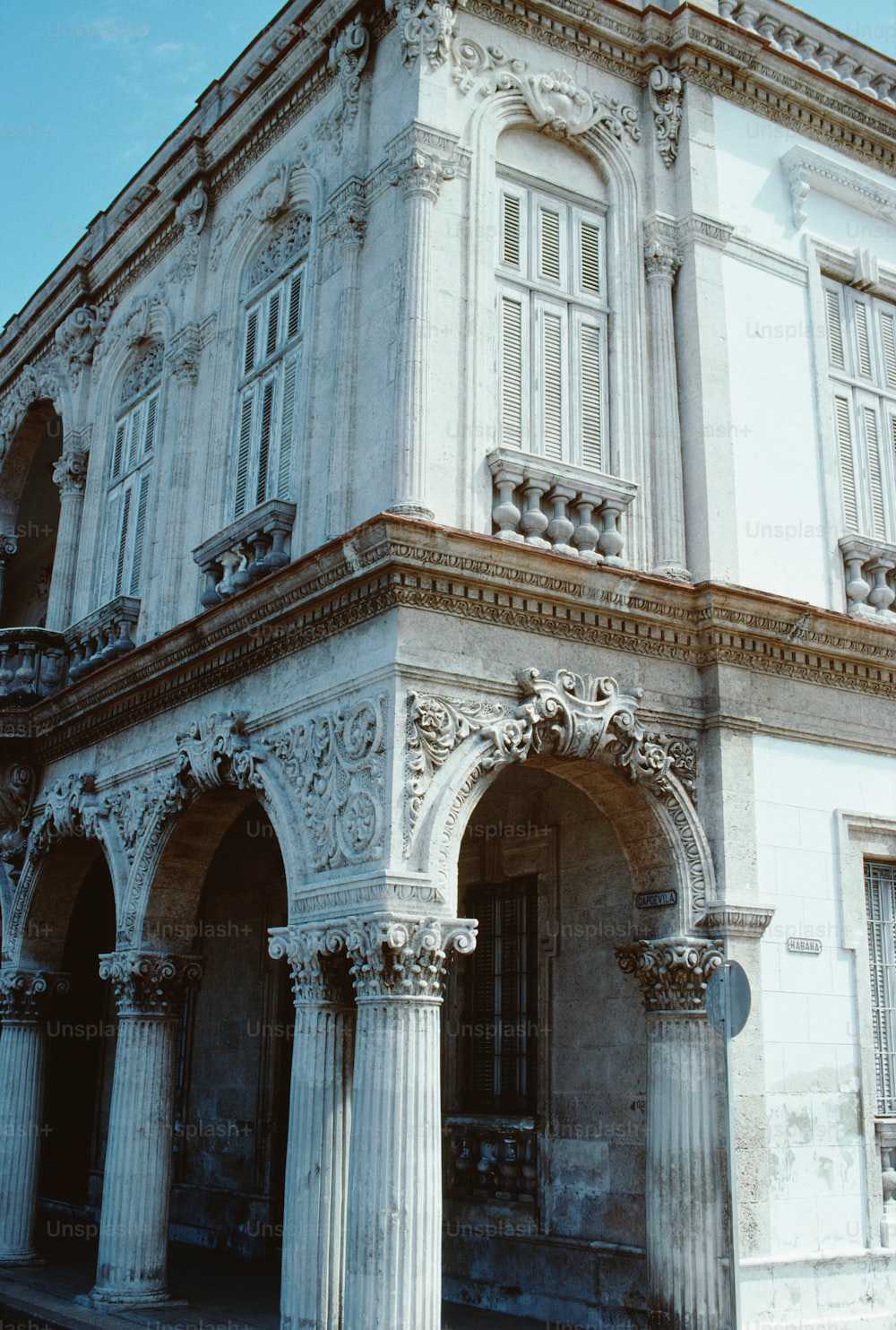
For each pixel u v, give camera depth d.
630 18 13.72
